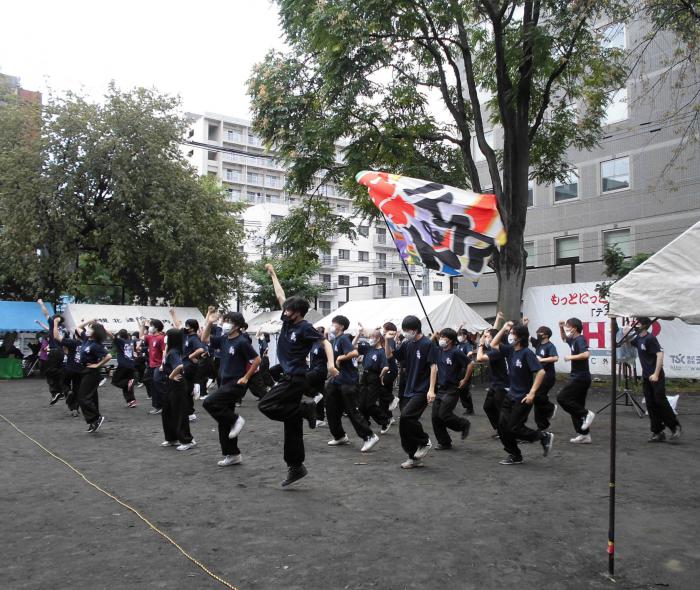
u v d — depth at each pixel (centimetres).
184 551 435
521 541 460
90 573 395
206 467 725
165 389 875
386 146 1711
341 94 1576
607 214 2331
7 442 905
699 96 2020
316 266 2752
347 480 657
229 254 2814
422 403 714
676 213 2142
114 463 749
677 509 546
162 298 2934
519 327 735
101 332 991
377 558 423
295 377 614
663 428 888
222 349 737
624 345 1280
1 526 494
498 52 1527
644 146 2220
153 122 2550
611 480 407
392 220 1047
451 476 676
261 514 528
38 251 2544
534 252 2564
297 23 1552
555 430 1002
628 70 1714
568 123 1834
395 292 6203
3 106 2612
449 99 1702
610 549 398
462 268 1045
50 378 1415
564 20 1399
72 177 2398
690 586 378
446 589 372
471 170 1694
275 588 372
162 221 2486
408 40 1630
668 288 434
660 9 1374
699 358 1628
